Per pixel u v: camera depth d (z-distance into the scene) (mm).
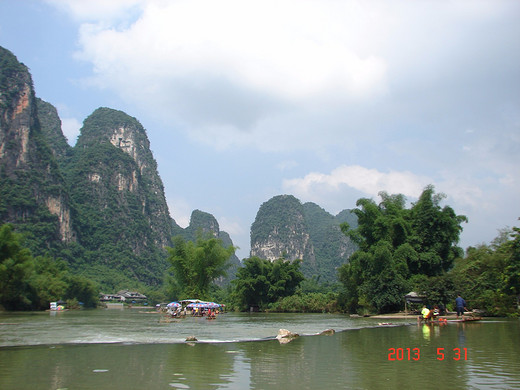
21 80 115875
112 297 99500
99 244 129875
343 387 5969
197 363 7969
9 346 10625
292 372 7102
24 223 102562
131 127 175125
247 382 6316
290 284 54219
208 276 43312
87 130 165875
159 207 170875
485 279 27281
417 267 32562
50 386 5961
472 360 8320
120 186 146750
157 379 6484
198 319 28078
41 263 74000
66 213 117188
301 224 167750
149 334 14469
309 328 17906
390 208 36250
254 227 175625
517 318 22250
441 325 17859
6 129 108688
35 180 109312
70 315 36750
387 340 12047
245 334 14625
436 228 33969
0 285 45000
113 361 8164
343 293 41594
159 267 145250
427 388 5906
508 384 6152
